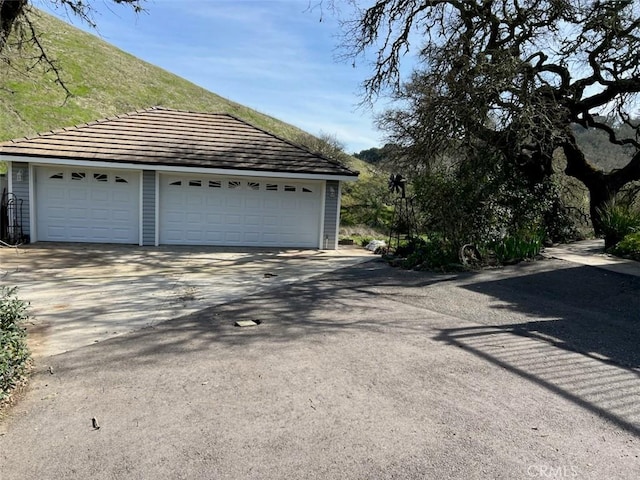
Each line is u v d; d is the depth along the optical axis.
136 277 9.60
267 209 14.96
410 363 4.93
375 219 23.06
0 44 5.20
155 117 15.88
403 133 15.01
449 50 12.16
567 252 11.77
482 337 5.86
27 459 3.10
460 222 10.84
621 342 5.71
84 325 6.20
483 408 3.91
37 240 13.63
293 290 8.66
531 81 11.95
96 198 13.86
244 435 3.44
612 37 12.39
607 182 14.72
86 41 35.81
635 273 9.03
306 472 3.00
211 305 7.40
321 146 26.33
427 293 8.38
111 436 3.40
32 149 13.04
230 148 15.04
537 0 12.16
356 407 3.91
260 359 4.98
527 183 12.88
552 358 5.12
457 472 3.01
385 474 2.98
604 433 3.53
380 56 14.30
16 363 4.22
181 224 14.48
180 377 4.48
